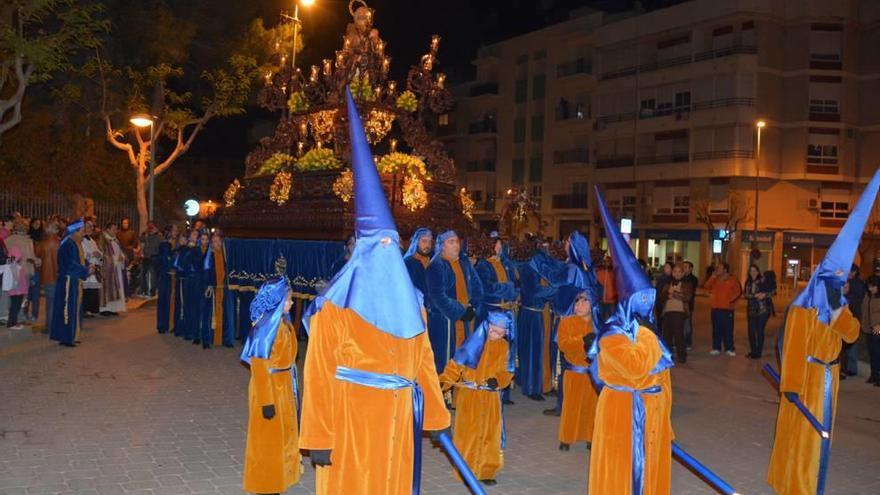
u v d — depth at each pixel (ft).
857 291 43.75
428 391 15.25
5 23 46.75
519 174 178.81
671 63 147.84
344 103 41.27
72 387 32.22
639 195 153.99
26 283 44.60
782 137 140.26
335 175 40.47
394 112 42.29
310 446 14.06
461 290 29.89
